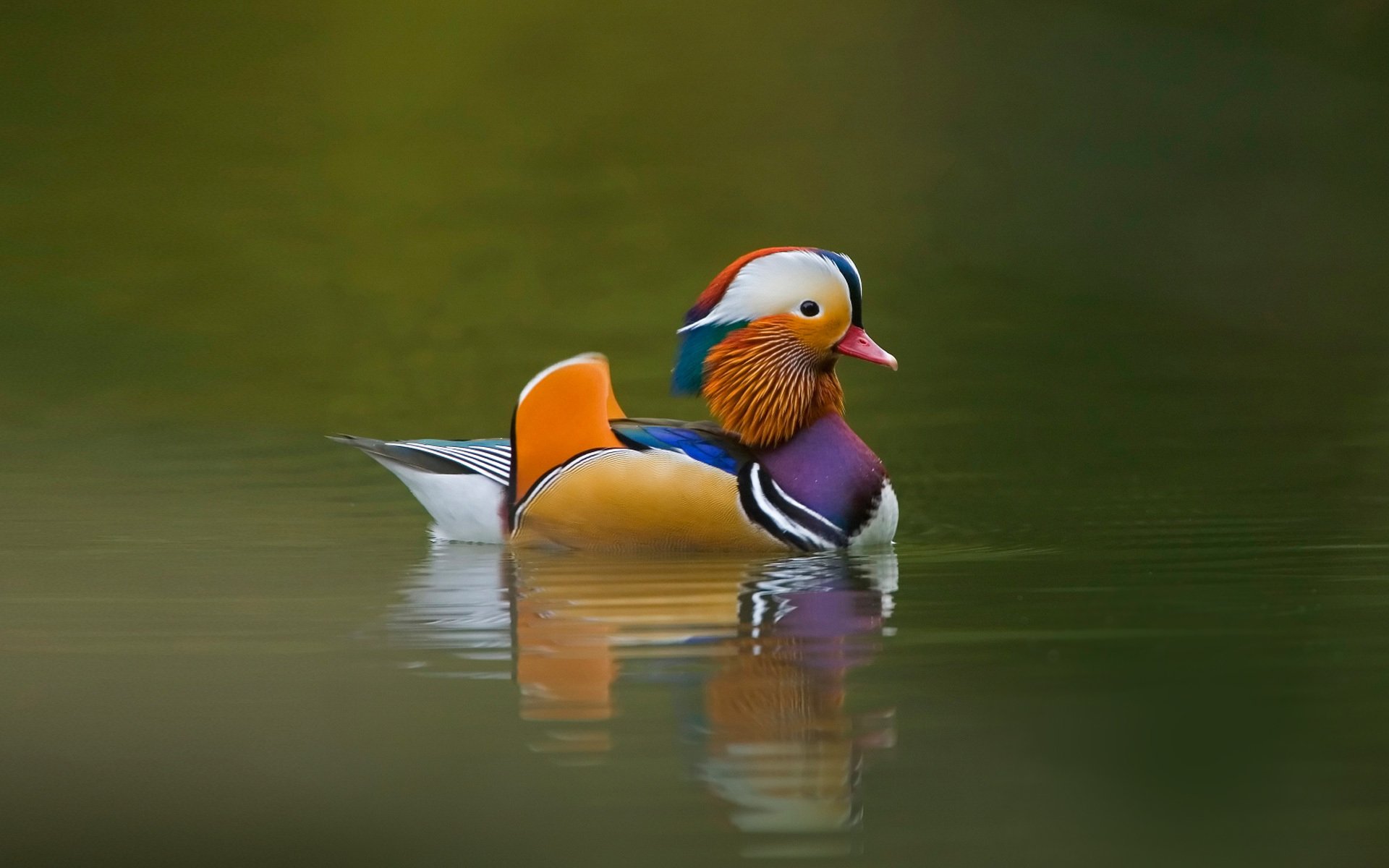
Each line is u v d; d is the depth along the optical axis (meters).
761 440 11.42
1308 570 10.30
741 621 9.16
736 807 6.52
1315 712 7.47
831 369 11.55
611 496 11.05
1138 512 12.40
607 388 11.50
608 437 11.26
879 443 15.30
